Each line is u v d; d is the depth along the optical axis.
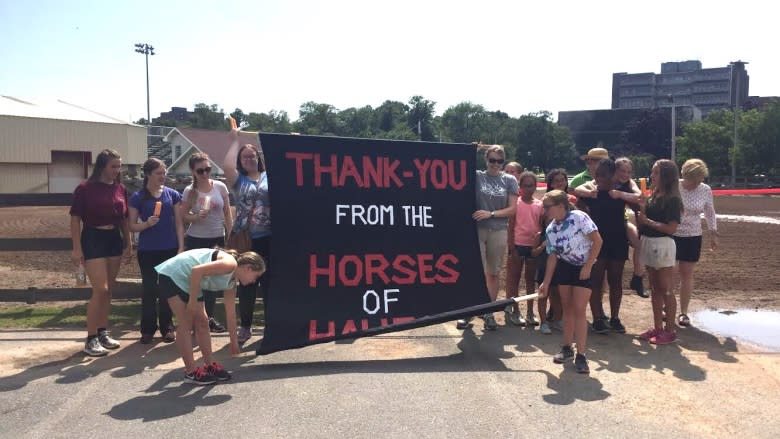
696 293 8.47
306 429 4.05
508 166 7.88
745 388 4.88
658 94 150.50
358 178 6.04
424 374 5.18
